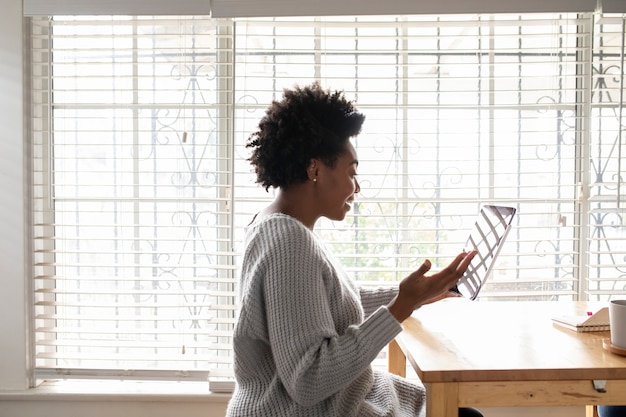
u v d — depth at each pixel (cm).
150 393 217
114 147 222
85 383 225
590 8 205
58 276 222
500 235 148
